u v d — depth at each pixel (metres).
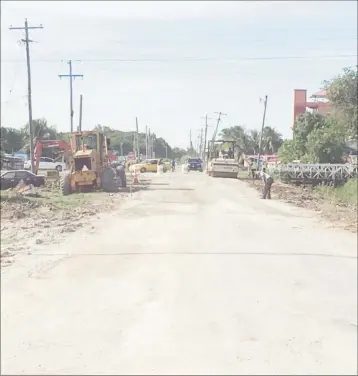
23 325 7.48
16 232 15.89
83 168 31.77
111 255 12.34
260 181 44.88
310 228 17.20
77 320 7.72
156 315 7.96
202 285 9.69
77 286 9.58
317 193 36.28
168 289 9.40
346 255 12.62
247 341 6.92
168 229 16.38
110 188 32.09
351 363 6.20
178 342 6.87
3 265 11.26
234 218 19.27
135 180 39.38
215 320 7.75
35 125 89.31
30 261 11.68
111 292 9.19
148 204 24.23
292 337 7.11
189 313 8.07
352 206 26.41
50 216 19.86
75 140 33.31
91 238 14.75
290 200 28.16
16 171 36.00
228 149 55.28
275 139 105.12
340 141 52.25
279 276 10.42
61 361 6.22
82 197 28.09
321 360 6.32
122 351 6.53
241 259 11.97
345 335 7.19
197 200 26.14
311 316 7.97
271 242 14.27
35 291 9.24
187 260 11.80
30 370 5.94
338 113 44.03
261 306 8.46
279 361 6.28
